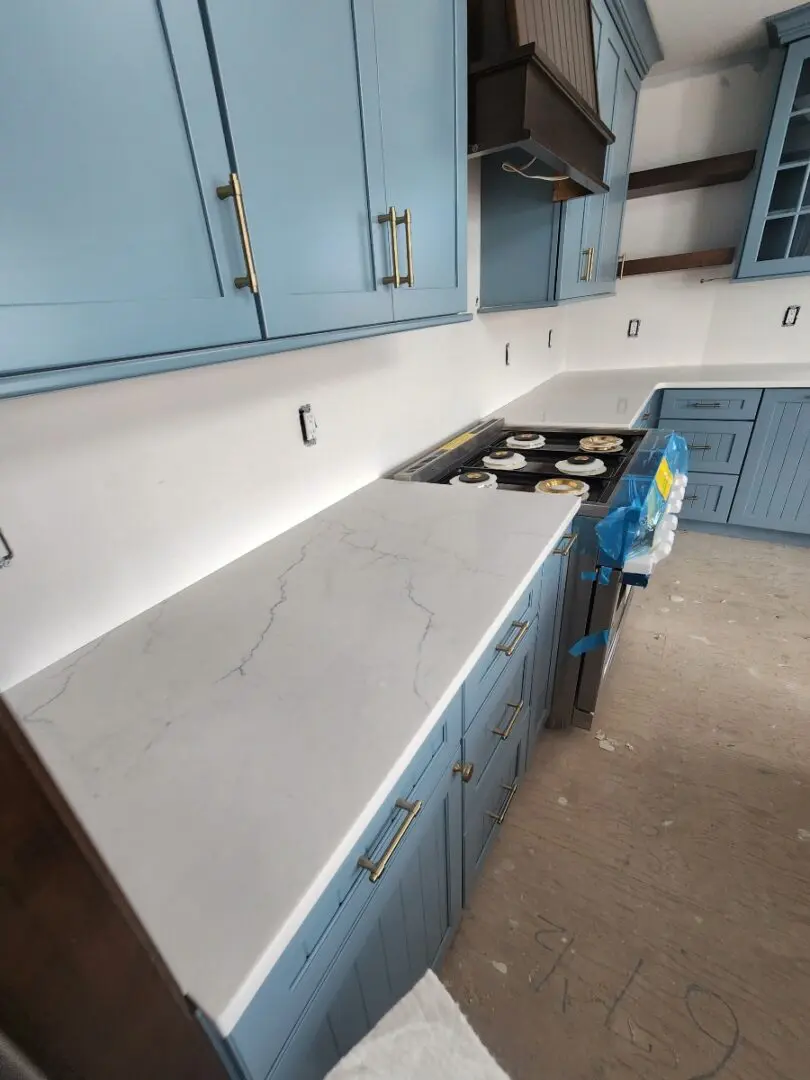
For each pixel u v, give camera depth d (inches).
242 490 45.2
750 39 89.7
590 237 88.6
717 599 98.2
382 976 30.9
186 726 27.4
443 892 40.2
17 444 29.8
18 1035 8.6
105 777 24.5
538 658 54.9
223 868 20.1
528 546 44.6
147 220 22.6
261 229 28.0
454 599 37.2
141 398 35.9
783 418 105.4
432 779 32.0
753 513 116.0
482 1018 43.5
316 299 33.0
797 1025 41.6
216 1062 15.1
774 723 70.0
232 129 25.3
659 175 104.2
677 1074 39.6
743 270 102.3
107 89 20.2
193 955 17.3
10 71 17.3
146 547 37.9
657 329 125.6
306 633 34.5
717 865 53.6
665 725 70.9
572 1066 40.5
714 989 44.2
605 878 53.2
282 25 27.2
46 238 19.3
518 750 54.7
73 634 34.1
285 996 20.8
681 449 77.0
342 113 32.5
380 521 51.5
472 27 50.0
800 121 92.4
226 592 40.3
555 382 122.3
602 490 61.4
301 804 22.6
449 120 44.7
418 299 44.4
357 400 58.4
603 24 71.1
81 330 21.0
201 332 25.9
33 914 9.1
